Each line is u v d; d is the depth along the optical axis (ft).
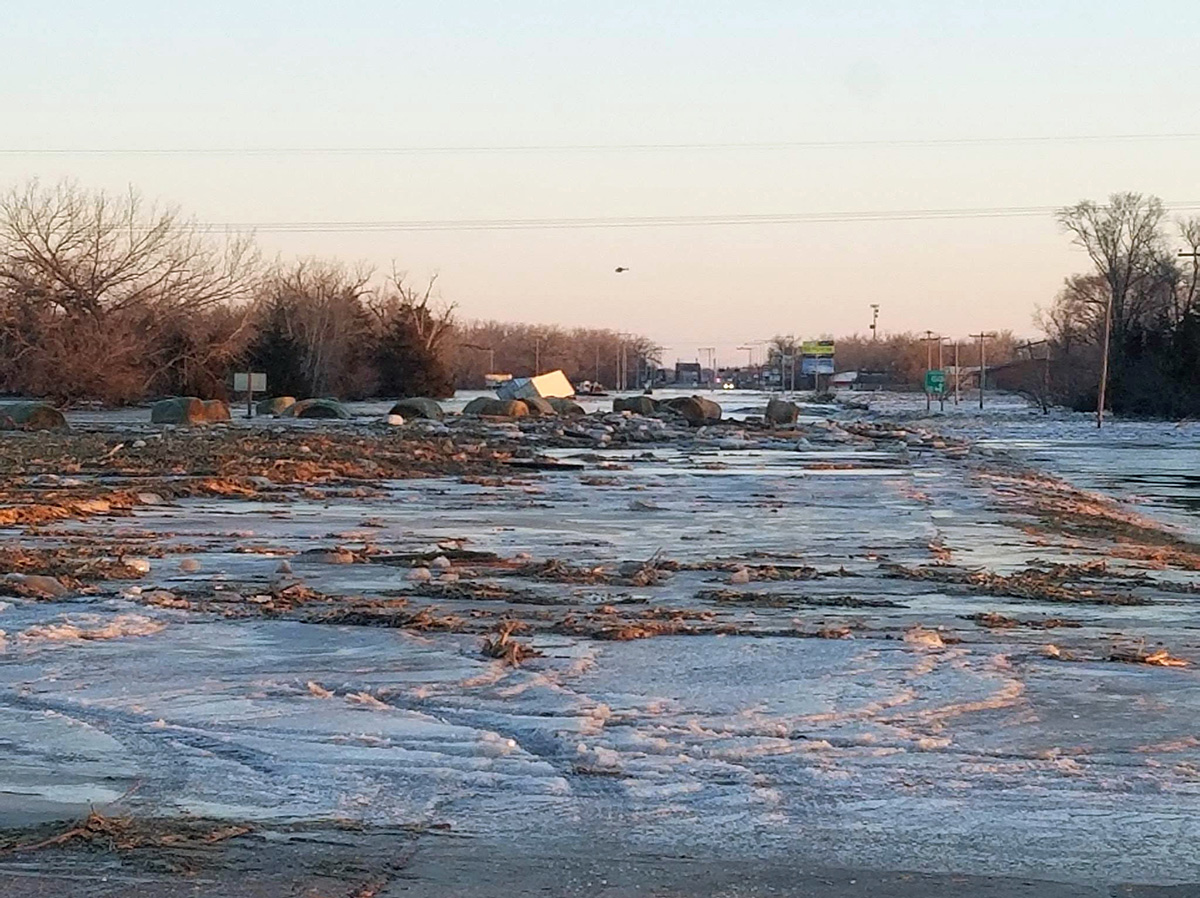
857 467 131.44
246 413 234.99
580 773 25.80
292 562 56.03
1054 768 26.30
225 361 279.90
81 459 113.80
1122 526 84.64
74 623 40.24
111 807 23.54
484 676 33.86
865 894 19.63
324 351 348.18
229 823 22.67
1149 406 298.97
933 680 33.83
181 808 23.54
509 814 23.30
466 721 29.63
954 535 72.13
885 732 28.84
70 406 252.01
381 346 379.76
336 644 38.01
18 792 24.45
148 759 26.61
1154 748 27.84
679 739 28.14
